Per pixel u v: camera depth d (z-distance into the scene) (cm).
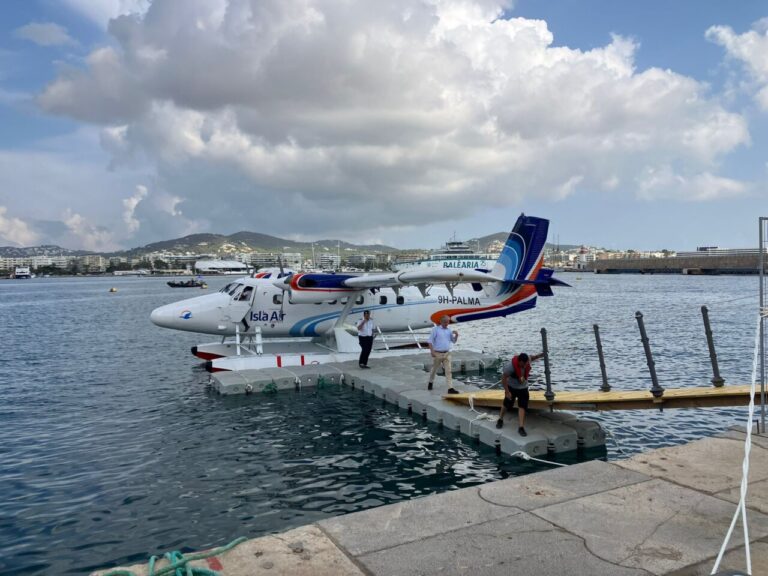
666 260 16200
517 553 430
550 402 995
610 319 3938
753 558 418
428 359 1931
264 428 1217
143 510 799
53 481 914
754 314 4128
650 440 1112
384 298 2083
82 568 648
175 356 2383
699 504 516
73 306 6172
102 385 1734
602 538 454
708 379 1734
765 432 721
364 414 1327
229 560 418
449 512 507
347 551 434
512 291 2198
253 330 1934
